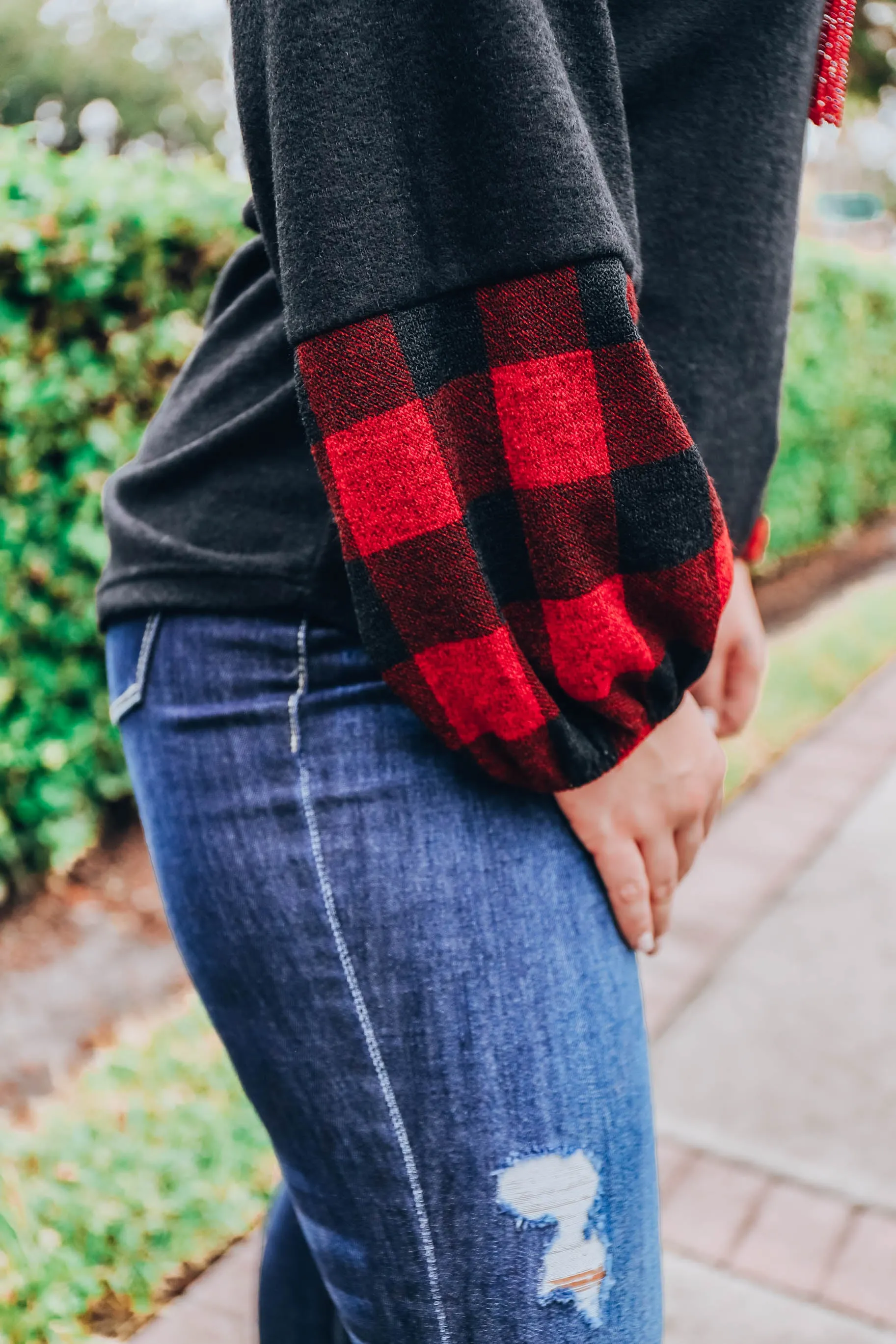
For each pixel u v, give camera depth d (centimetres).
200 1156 186
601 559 67
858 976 249
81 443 293
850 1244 177
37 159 279
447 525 64
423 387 63
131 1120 195
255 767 76
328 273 62
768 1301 167
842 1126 203
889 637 536
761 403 81
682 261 77
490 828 74
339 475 64
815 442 679
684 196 76
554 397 63
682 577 67
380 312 62
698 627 70
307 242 63
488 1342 76
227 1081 205
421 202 63
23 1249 161
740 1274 172
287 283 64
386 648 67
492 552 67
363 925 74
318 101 63
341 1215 78
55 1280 161
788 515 659
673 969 254
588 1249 76
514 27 61
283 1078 78
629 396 64
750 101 76
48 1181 179
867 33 1150
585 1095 75
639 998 81
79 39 2334
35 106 2316
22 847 301
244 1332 158
